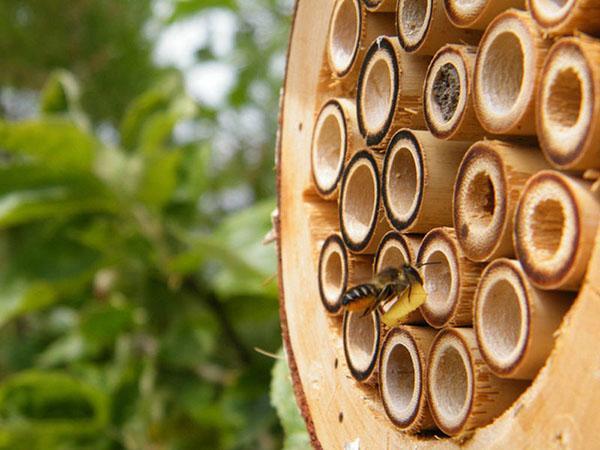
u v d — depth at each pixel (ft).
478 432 0.98
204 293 1.98
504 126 0.96
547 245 0.94
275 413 1.86
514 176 0.96
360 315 1.09
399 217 1.04
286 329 1.17
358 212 1.09
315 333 1.13
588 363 0.91
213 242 1.86
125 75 2.59
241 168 2.76
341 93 1.13
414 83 1.05
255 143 2.76
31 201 1.85
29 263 1.94
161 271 1.98
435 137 1.02
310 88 1.15
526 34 0.95
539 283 0.93
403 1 1.04
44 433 1.93
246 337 2.06
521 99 0.95
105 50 2.58
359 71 1.10
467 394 0.98
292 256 1.16
